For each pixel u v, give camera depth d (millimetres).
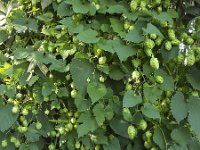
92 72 819
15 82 847
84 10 821
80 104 805
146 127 817
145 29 759
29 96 863
